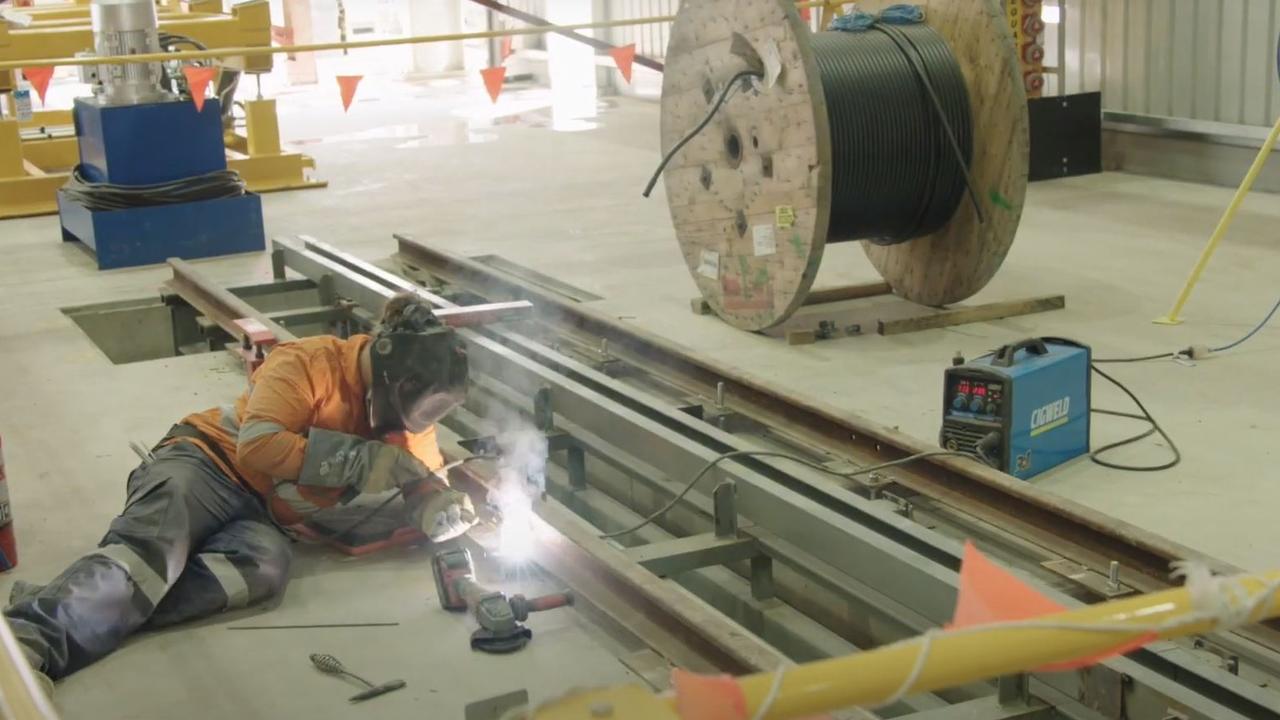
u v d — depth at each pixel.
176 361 6.93
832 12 9.98
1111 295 7.53
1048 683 3.52
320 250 8.80
